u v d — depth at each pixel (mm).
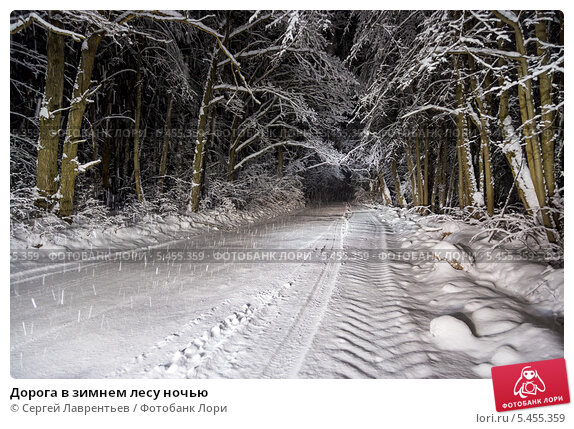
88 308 4113
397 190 17938
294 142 17172
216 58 12477
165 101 14961
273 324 3736
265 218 16672
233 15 13758
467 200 9242
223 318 3840
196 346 3193
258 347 3217
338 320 3863
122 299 4449
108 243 7797
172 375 2768
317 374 2811
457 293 4402
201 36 13703
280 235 10484
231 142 16672
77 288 4863
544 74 4715
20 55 10078
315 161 27156
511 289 4430
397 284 5215
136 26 10023
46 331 3477
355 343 3316
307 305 4320
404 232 10648
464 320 3672
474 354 3045
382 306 4320
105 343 3242
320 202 34219
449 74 10234
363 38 7980
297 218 16656
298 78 16609
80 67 7723
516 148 6008
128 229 8789
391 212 16703
